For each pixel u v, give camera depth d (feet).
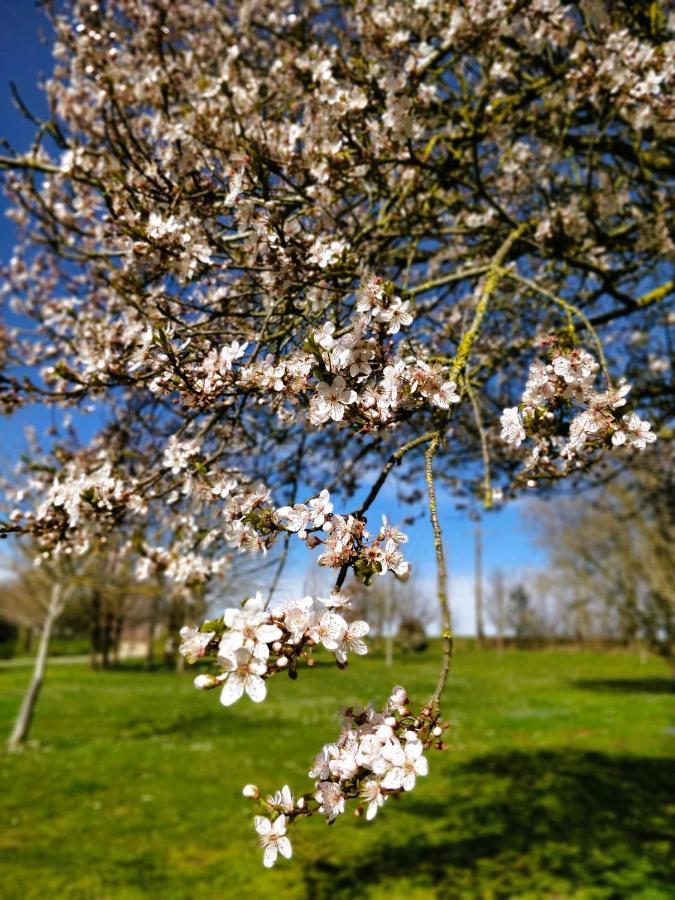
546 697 61.87
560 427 6.72
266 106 11.69
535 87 11.09
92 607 64.13
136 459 10.16
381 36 9.82
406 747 4.32
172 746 37.35
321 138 8.57
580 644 150.20
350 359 5.74
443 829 22.47
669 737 38.75
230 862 19.84
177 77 11.63
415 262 13.93
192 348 7.80
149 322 7.46
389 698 4.75
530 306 14.65
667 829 22.15
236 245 8.76
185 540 10.30
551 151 13.70
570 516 72.69
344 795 4.52
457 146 11.28
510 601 165.78
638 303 12.49
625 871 18.56
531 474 7.29
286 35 14.38
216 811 24.79
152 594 35.35
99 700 60.44
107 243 12.12
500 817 23.65
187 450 7.39
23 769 31.55
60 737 40.45
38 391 8.45
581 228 12.37
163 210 8.45
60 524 7.88
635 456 18.07
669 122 10.10
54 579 38.75
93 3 12.69
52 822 23.57
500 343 13.73
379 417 5.68
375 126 8.71
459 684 74.64
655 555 55.16
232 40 14.12
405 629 134.62
